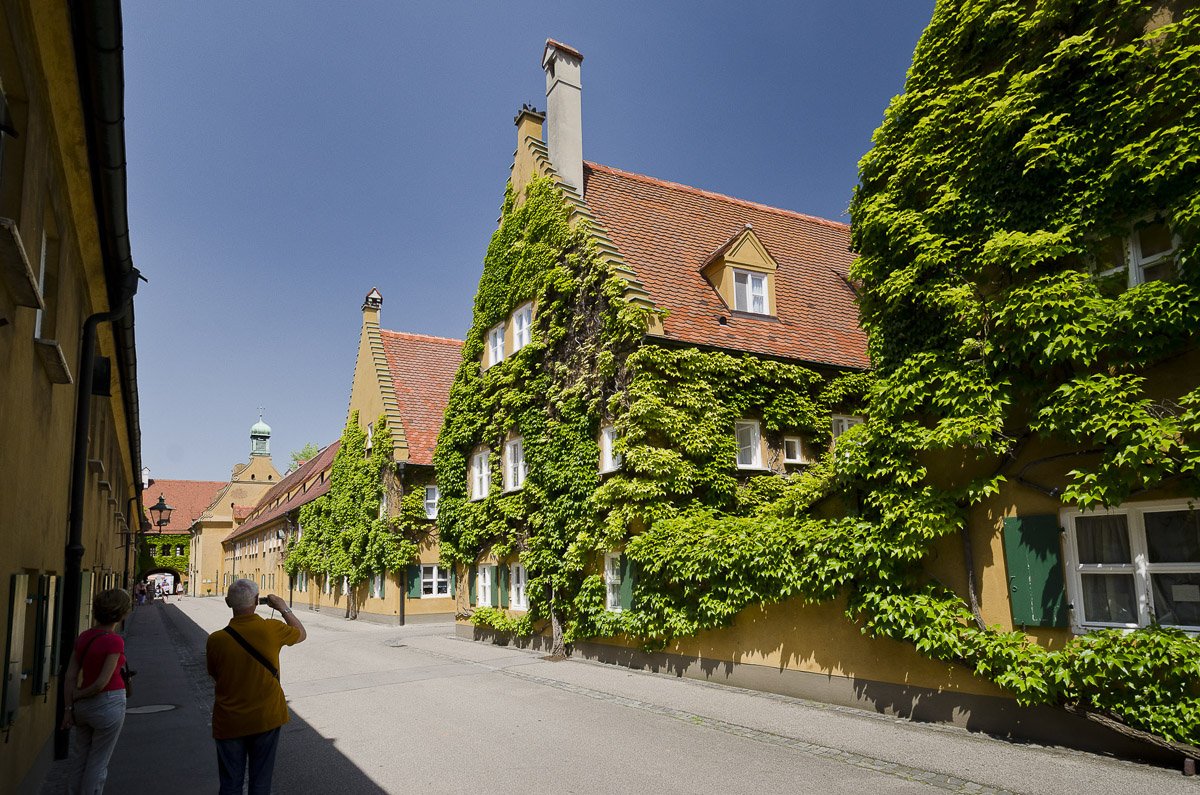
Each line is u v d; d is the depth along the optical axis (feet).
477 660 57.16
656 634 46.47
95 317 32.48
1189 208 23.90
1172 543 25.14
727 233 68.85
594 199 64.23
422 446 104.32
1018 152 29.43
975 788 23.17
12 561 19.66
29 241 20.34
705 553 41.63
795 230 75.51
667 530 45.50
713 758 27.53
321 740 32.32
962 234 31.81
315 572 135.03
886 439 32.58
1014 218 30.14
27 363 20.72
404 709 38.65
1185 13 25.76
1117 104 27.02
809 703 36.37
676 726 33.01
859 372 58.18
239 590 18.94
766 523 38.78
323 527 129.80
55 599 27.40
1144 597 25.48
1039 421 27.35
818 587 34.81
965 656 29.25
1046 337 27.45
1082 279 27.27
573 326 57.11
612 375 52.08
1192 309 24.20
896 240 33.68
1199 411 23.49
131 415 56.80
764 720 33.14
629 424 48.85
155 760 30.66
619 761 27.37
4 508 18.54
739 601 39.93
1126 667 24.58
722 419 50.83
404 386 112.16
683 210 68.85
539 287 61.87
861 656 34.58
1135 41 26.78
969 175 31.78
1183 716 23.26
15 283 17.56
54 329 25.48
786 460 54.08
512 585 65.00
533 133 69.82
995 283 30.66
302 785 25.88
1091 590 27.07
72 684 19.94
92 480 42.16
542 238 62.34
